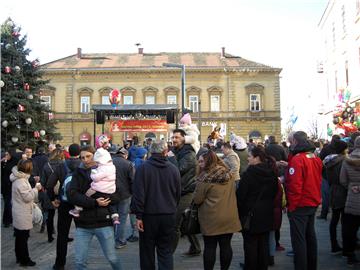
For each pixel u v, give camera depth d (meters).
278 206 7.05
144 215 5.66
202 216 5.76
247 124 55.88
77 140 55.66
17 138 21.20
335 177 7.48
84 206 5.60
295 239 6.18
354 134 10.17
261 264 6.05
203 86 56.12
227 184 5.78
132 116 21.64
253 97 56.09
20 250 7.34
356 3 25.44
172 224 5.74
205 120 55.69
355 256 7.17
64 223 7.08
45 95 55.66
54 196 7.45
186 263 7.36
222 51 60.81
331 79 32.59
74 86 56.09
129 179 8.72
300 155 6.21
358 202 6.68
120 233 8.74
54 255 8.21
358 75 24.89
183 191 7.11
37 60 23.89
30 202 7.38
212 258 5.76
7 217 11.35
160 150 5.75
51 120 25.28
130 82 56.22
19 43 23.12
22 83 22.75
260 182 5.87
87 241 5.73
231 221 5.73
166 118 21.14
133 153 12.44
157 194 5.66
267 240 6.09
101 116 20.81
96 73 55.97
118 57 61.66
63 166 7.43
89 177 5.77
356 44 25.39
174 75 56.06
